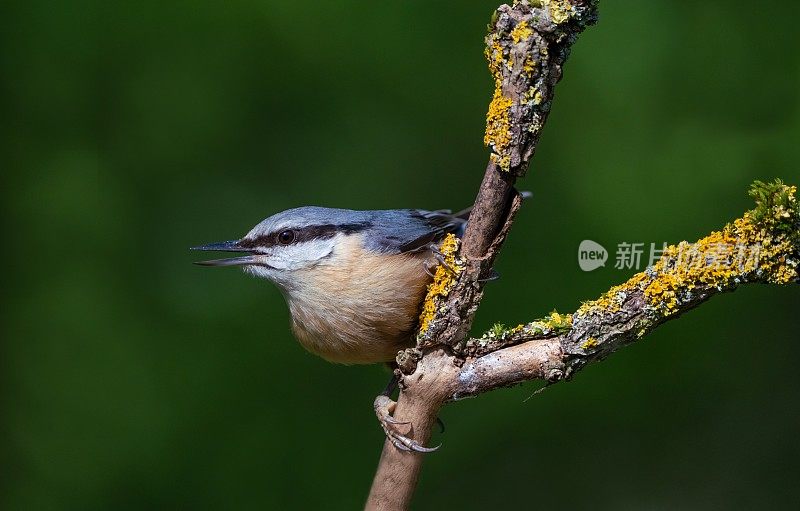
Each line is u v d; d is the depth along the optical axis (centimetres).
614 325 509
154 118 1126
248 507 998
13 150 1109
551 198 1083
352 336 674
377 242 671
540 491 1019
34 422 1038
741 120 1065
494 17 497
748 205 1023
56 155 1114
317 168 1140
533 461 1036
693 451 1027
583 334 514
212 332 1073
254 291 1101
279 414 1038
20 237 1096
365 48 1136
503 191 519
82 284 1083
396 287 654
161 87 1126
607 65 1098
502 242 534
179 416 1029
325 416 1041
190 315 1083
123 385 1044
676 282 495
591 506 1012
